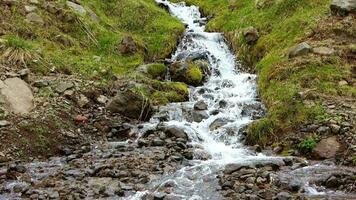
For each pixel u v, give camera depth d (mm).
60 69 13820
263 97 13125
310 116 11023
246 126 11836
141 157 10086
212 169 9453
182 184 8766
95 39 16375
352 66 12859
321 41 14023
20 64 13055
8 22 14906
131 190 8516
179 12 22062
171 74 15234
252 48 16328
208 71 15859
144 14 19094
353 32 13953
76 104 12391
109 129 11891
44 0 16641
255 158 10039
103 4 19109
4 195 8344
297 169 9312
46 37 15258
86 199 8180
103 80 13930
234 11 19547
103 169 9367
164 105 13289
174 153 10320
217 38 18172
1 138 10266
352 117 10695
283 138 10938
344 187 8430
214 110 12984
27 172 9398
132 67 15461
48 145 10656
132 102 12602
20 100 11469
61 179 9023
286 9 16625
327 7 15398
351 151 9789
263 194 8117
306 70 12812
